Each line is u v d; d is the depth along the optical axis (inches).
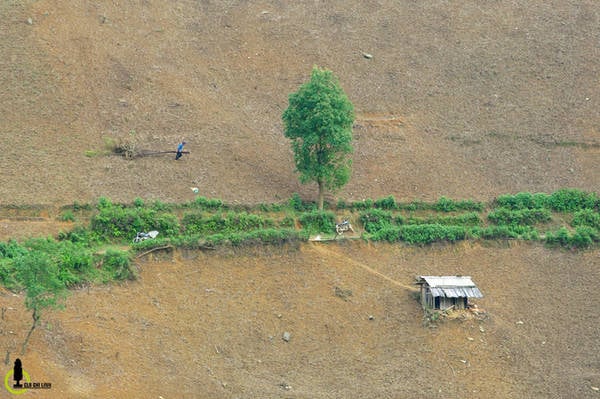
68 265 2925.7
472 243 3378.4
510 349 2987.2
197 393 2610.7
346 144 3297.2
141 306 2888.8
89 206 3297.2
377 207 3518.7
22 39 3951.8
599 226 3518.7
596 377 2901.1
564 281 3282.5
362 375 2815.0
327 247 3267.7
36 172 3415.4
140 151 3597.4
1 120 3624.5
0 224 3171.8
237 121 3850.9
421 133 3927.2
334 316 3006.9
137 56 4042.8
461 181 3715.6
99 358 2630.4
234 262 3117.6
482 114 4052.7
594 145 3959.2
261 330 2906.0
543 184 3754.9
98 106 3764.8
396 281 3186.5
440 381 2832.2
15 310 2714.1
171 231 3198.8
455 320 3036.4
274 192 3523.6
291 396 2669.8
